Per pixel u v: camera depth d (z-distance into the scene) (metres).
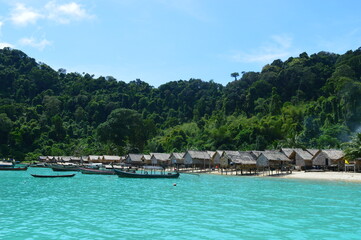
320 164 73.06
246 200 32.41
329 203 30.38
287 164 73.62
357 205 29.27
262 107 141.75
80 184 51.59
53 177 66.81
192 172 85.19
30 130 154.62
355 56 150.50
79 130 177.62
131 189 43.72
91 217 23.52
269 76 160.62
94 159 119.00
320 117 116.69
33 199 33.03
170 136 145.75
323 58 173.00
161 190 42.38
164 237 18.19
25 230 19.70
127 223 21.56
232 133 119.56
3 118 147.75
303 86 149.88
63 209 26.91
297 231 19.61
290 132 107.94
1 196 35.47
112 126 141.38
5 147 140.12
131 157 107.88
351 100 113.88
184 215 24.25
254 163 73.25
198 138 133.38
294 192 39.44
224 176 71.75
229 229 20.00
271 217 23.61
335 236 18.59
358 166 66.62
